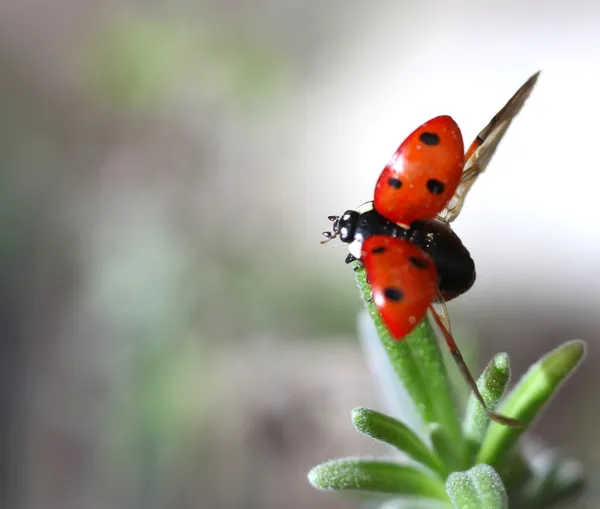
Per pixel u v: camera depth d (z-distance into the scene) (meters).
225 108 0.22
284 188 0.20
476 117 0.20
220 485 0.15
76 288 0.18
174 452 0.15
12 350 0.17
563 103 0.19
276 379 0.16
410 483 0.07
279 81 0.22
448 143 0.07
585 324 0.16
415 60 0.22
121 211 0.20
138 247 0.18
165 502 0.15
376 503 0.08
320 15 0.23
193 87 0.22
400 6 0.23
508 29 0.21
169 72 0.22
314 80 0.22
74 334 0.17
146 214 0.20
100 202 0.20
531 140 0.19
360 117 0.21
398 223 0.07
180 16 0.23
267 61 0.22
